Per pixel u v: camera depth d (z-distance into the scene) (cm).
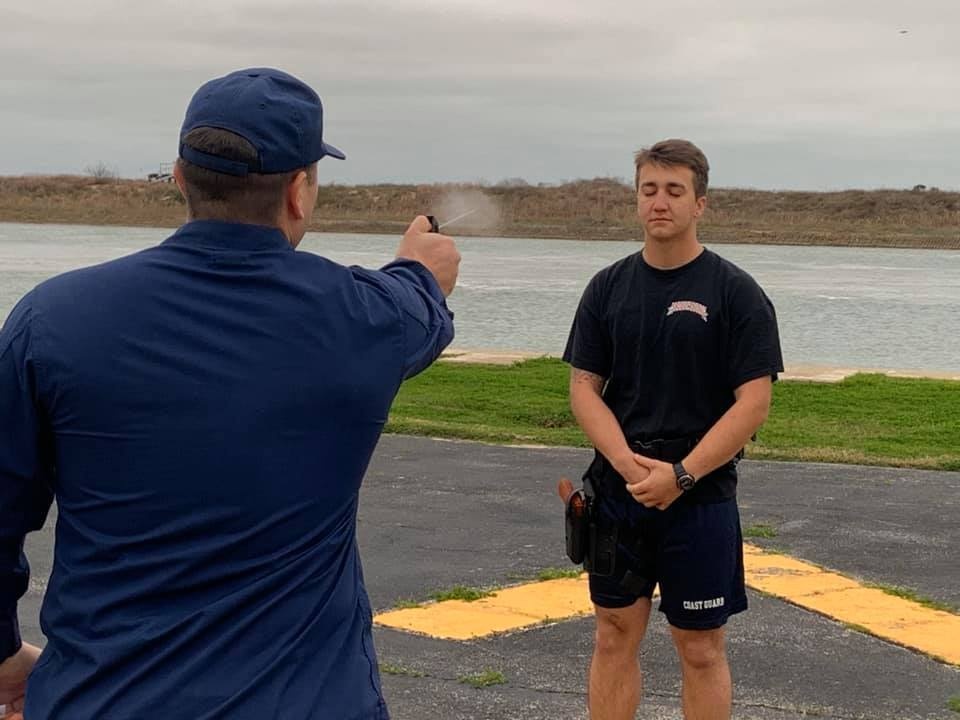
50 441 213
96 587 209
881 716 504
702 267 407
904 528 820
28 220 10875
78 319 208
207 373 208
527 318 3070
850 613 634
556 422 1325
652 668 556
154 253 216
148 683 203
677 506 409
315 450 212
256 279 214
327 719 209
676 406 408
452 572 704
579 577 695
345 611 219
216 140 213
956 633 604
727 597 417
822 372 1769
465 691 525
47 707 208
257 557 210
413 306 231
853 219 10806
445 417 1338
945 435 1238
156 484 206
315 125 221
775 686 534
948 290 4397
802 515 852
